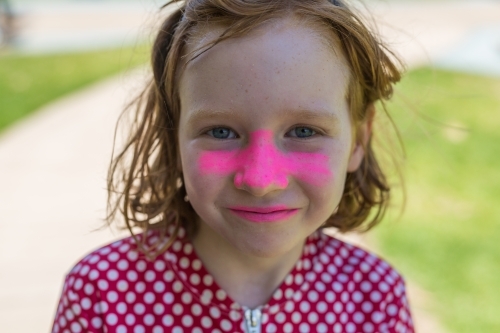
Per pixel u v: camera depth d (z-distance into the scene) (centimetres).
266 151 108
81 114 632
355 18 118
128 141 153
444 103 696
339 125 115
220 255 134
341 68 115
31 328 275
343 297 141
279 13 107
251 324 133
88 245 348
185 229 137
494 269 334
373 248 348
